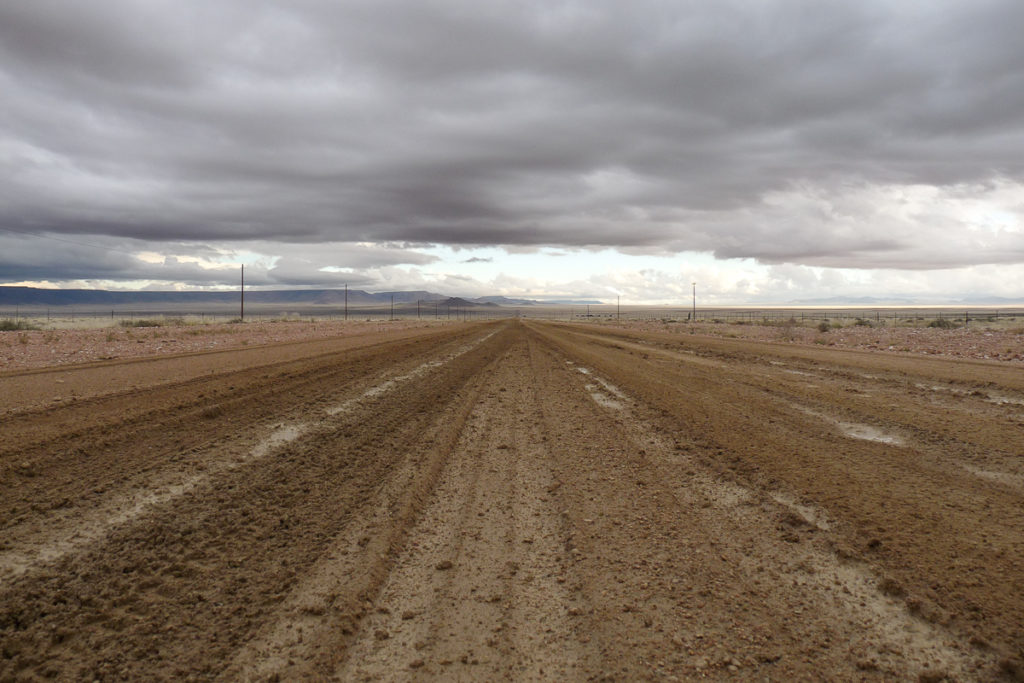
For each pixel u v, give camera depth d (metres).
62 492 6.19
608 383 15.68
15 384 12.53
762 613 4.02
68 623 3.83
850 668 3.41
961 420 10.42
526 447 8.73
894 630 3.80
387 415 10.93
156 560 4.73
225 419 9.97
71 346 22.58
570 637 3.75
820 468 7.38
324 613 4.00
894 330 45.38
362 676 3.35
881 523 5.53
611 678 3.31
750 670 3.38
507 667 3.44
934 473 7.17
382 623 3.93
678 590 4.34
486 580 4.54
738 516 5.82
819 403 12.27
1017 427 9.84
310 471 7.25
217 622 3.87
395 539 5.23
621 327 65.62
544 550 5.09
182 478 6.78
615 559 4.88
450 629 3.85
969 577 4.46
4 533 5.16
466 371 18.41
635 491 6.63
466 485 6.89
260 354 20.89
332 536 5.28
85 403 10.58
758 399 12.82
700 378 16.62
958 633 3.76
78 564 4.63
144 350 21.48
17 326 38.56
